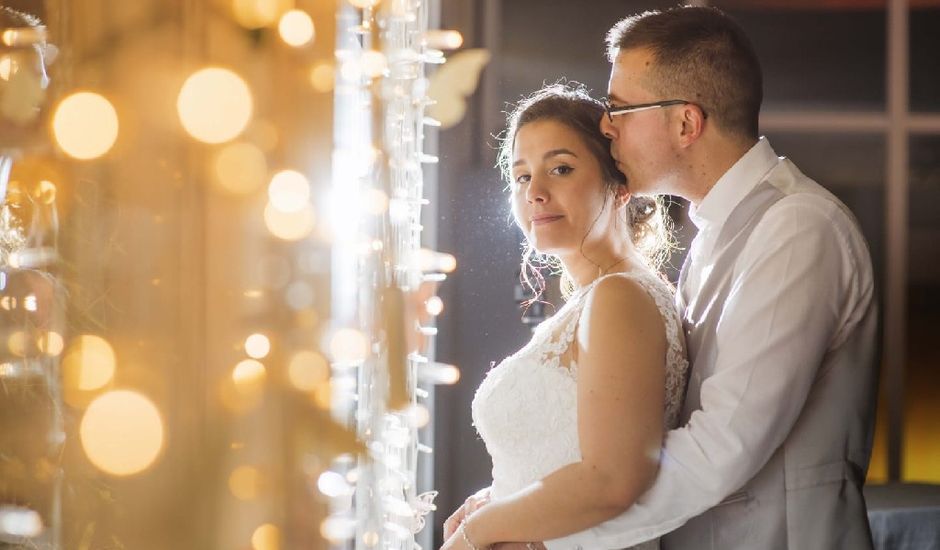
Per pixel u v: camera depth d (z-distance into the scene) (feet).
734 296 5.27
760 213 5.48
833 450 5.44
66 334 2.04
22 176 2.20
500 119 13.12
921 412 15.65
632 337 5.11
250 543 1.71
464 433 11.48
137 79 1.85
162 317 1.88
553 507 5.06
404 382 1.99
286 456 1.75
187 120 1.78
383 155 2.40
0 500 2.10
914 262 15.57
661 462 5.09
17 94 2.15
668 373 5.30
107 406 1.74
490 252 10.84
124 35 1.85
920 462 15.69
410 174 4.20
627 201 5.99
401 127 3.98
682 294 5.98
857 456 5.55
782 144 15.52
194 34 1.86
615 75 5.78
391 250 3.34
